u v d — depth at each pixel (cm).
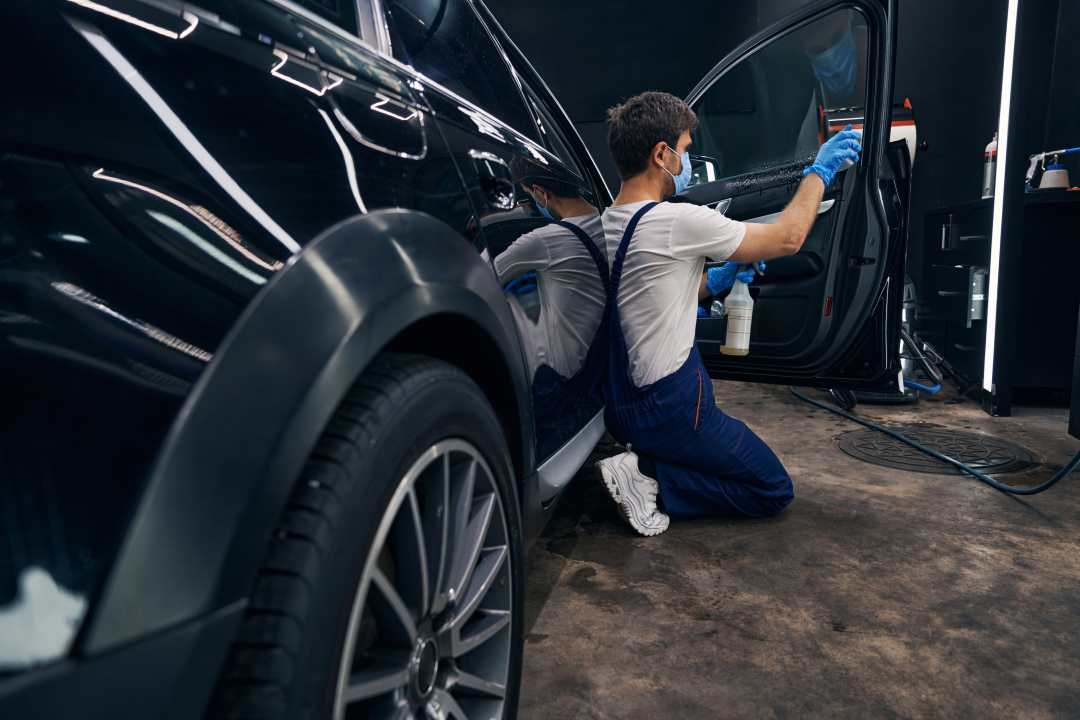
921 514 195
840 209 215
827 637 131
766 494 185
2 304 41
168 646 41
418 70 98
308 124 66
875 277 211
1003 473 231
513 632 93
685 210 162
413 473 66
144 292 46
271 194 58
